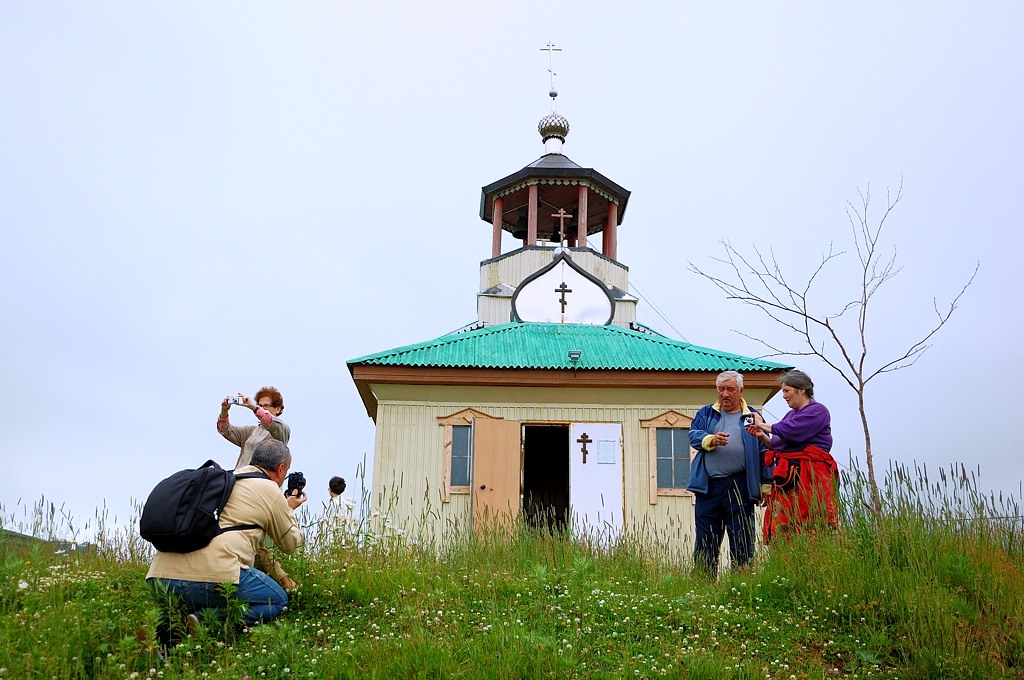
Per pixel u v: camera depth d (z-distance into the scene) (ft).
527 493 76.89
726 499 31.45
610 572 29.68
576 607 25.38
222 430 32.32
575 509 54.08
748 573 28.17
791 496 29.78
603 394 56.29
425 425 55.57
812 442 29.68
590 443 55.36
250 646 21.70
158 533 21.75
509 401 56.13
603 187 79.71
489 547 32.48
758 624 24.54
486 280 76.84
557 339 61.52
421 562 29.19
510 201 82.38
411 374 55.67
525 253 75.87
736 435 31.48
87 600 24.70
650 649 22.81
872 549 26.73
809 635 23.91
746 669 21.47
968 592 25.54
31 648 19.74
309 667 20.70
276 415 33.76
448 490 54.24
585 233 77.87
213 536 22.12
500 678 20.11
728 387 31.68
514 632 22.03
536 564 29.43
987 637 23.07
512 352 58.18
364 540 29.48
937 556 26.27
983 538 27.32
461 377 55.67
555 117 81.71
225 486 22.56
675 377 55.62
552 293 68.28
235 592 22.35
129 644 19.93
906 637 23.20
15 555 26.55
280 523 23.29
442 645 21.25
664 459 55.11
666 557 32.94
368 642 21.84
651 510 54.08
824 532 28.04
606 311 67.92
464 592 26.73
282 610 23.68
